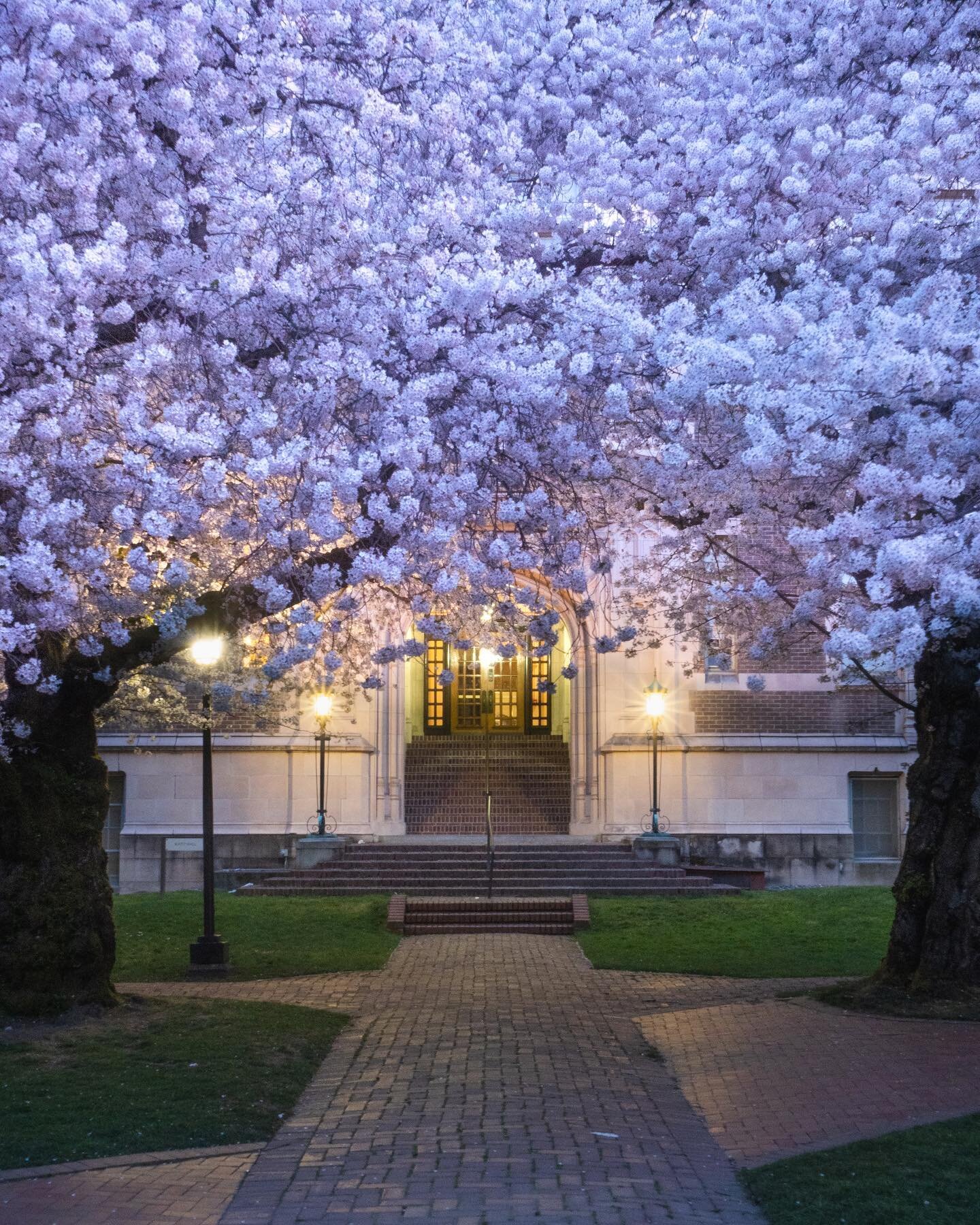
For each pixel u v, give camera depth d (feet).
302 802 82.69
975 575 26.81
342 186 35.68
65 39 31.48
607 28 44.52
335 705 83.56
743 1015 40.50
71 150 32.17
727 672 84.33
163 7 36.17
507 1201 23.00
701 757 83.56
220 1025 37.99
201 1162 25.59
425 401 35.29
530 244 40.45
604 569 41.98
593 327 35.45
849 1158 25.11
